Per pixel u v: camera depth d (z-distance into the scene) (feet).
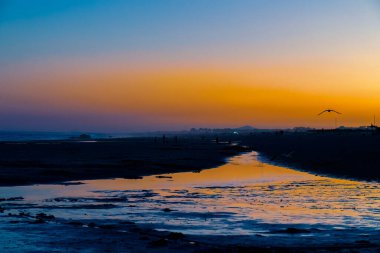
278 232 54.60
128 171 147.95
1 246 45.78
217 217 64.95
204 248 45.57
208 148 350.64
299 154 235.40
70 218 64.18
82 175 132.67
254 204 78.13
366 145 297.53
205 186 109.09
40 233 52.11
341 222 60.85
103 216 66.08
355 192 93.45
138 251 44.11
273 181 119.75
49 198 86.84
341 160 174.60
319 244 47.91
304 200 82.64
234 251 44.55
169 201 82.79
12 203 79.77
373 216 65.26
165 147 357.82
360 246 46.91
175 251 44.27
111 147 345.10
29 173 131.54
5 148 316.60
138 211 70.79
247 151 330.54
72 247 45.50
